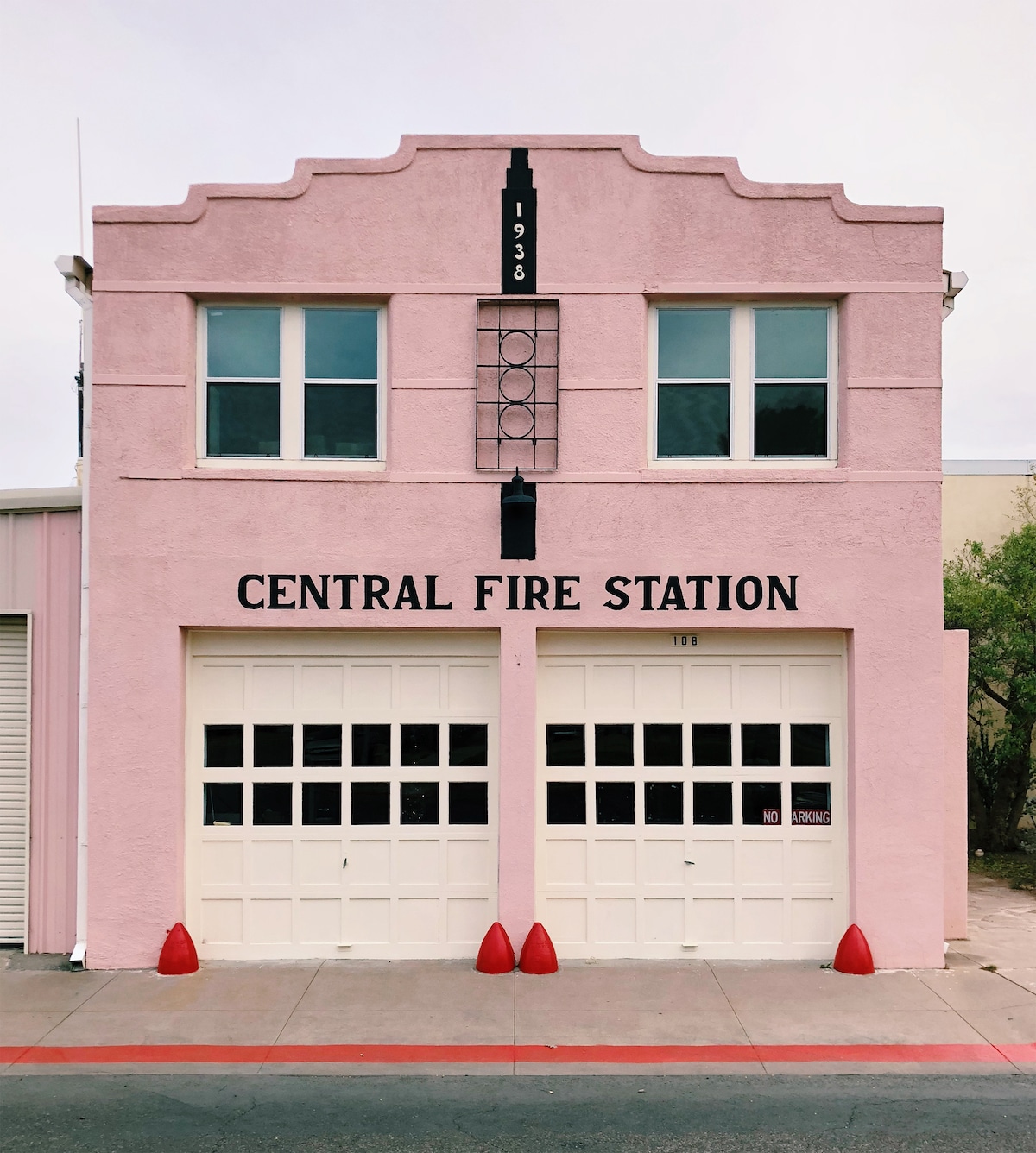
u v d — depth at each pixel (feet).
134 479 29.14
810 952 29.19
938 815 28.68
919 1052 23.07
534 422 29.45
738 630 29.45
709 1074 21.99
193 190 29.48
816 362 30.25
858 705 28.91
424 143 29.58
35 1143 18.89
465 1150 18.62
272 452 30.22
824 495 29.25
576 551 29.30
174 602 28.99
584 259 29.60
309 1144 18.86
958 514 50.75
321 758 29.58
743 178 29.58
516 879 28.66
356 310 30.35
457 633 29.73
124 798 28.66
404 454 29.40
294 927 29.17
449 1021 24.68
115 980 27.45
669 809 29.50
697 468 29.84
